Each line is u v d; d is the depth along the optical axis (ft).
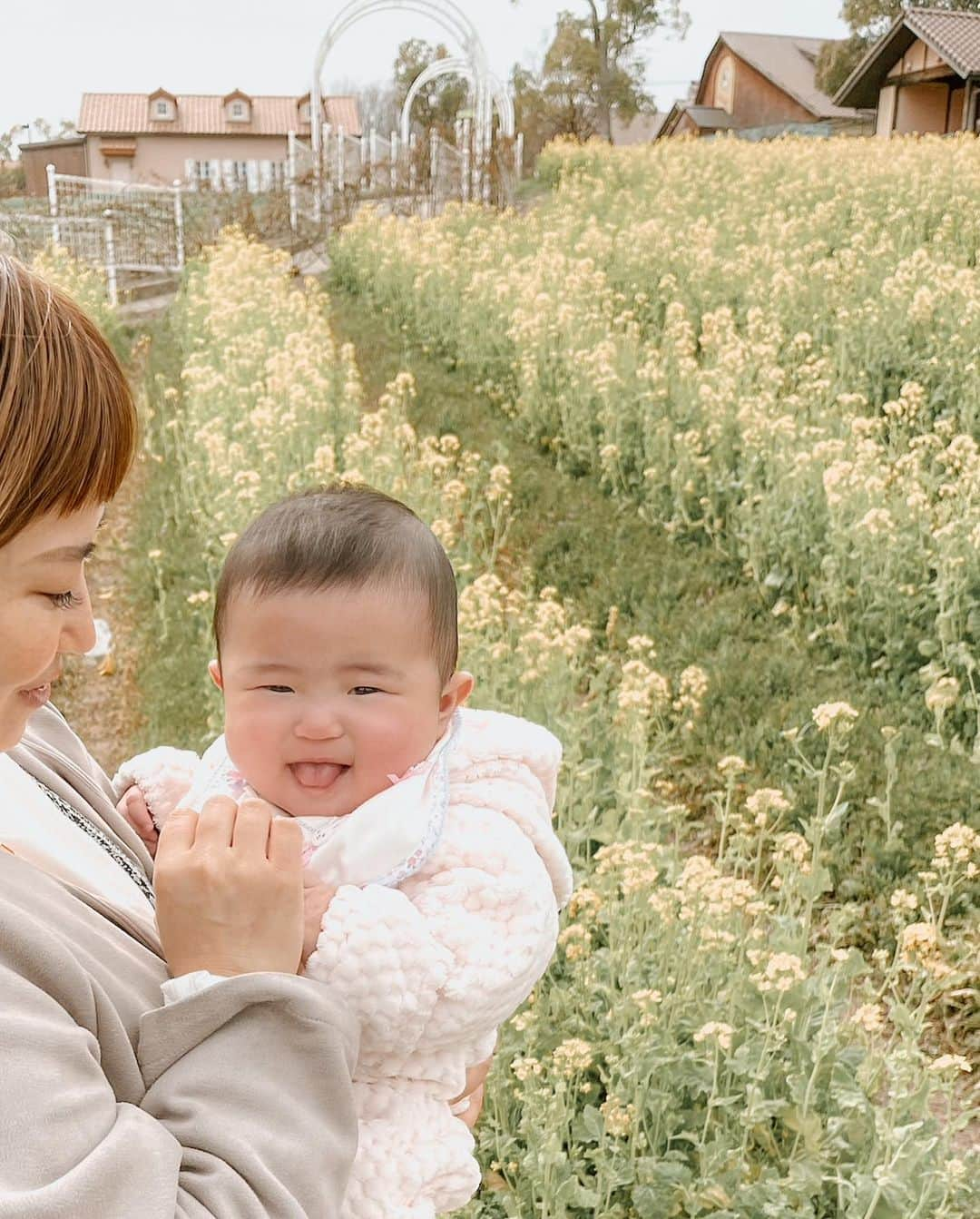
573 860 13.71
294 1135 3.42
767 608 22.25
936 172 52.85
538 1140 9.46
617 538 25.44
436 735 5.10
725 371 28.68
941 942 11.69
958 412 28.22
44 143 217.77
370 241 58.54
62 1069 2.97
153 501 29.55
